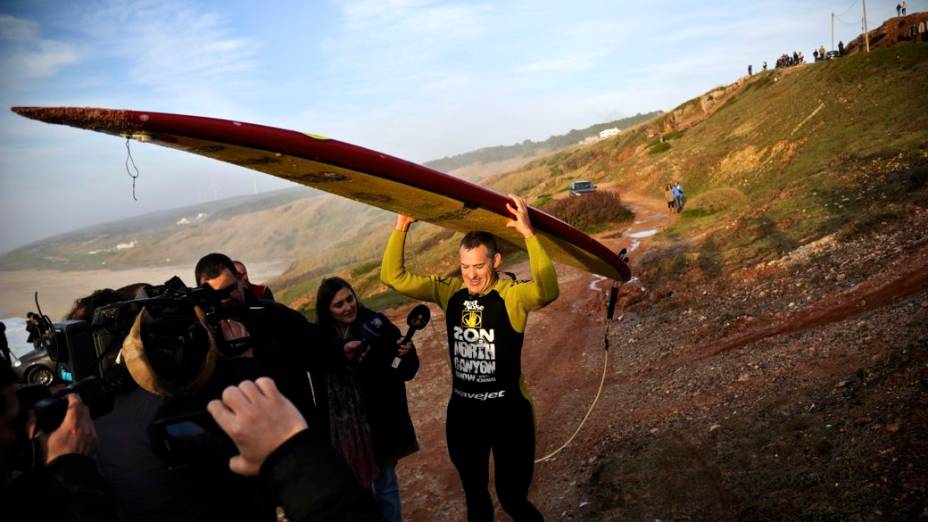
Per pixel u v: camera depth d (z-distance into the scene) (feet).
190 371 4.82
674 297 33.91
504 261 63.62
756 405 15.10
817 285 27.58
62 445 3.66
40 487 3.48
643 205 101.55
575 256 13.21
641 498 12.46
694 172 107.76
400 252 11.19
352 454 10.25
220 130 6.97
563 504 13.58
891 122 62.34
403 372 10.77
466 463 10.43
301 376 8.14
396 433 10.71
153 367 4.66
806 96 96.94
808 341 19.62
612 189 129.90
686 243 45.93
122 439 4.99
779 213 42.14
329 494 2.66
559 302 41.73
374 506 2.89
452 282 11.39
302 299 97.19
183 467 4.14
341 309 11.23
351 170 8.64
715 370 20.07
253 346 6.43
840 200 40.09
